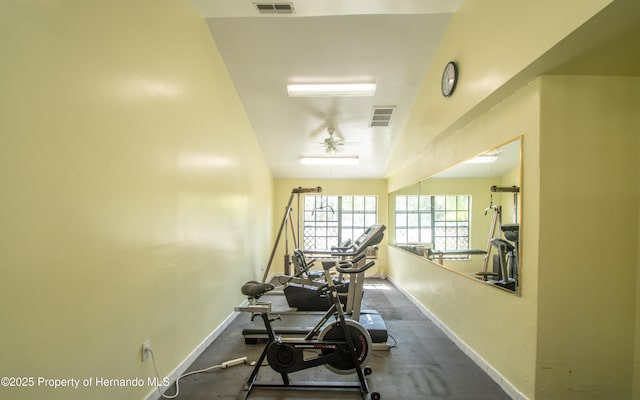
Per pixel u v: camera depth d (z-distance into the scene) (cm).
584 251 181
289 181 664
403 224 507
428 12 263
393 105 404
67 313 133
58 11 129
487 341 237
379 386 218
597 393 180
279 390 213
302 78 355
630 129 182
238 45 313
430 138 334
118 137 165
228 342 297
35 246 119
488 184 239
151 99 197
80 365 140
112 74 161
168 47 219
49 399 124
